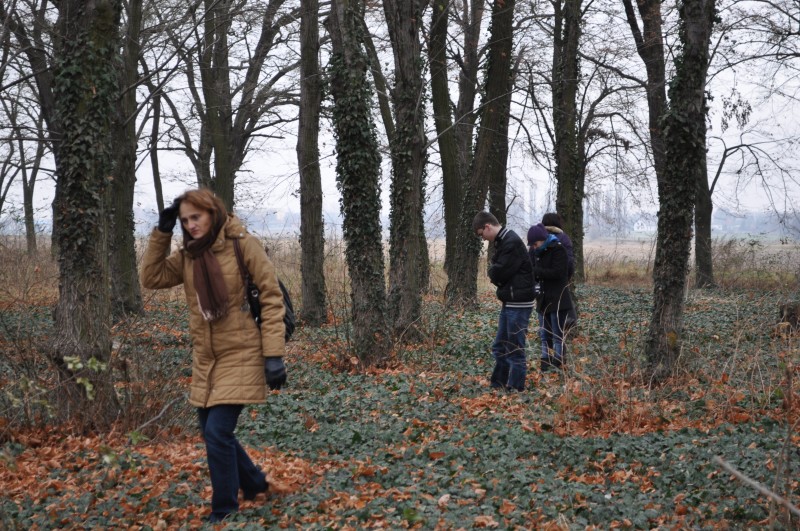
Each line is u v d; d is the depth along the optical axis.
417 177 12.67
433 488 5.47
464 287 17.53
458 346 12.24
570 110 15.31
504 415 7.96
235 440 4.99
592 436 6.97
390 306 12.78
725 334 12.39
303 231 15.52
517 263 9.02
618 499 5.27
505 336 9.25
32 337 7.68
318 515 4.91
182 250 4.82
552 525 4.71
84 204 7.18
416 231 12.67
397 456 6.37
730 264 24.34
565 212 15.31
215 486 4.81
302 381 10.24
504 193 22.19
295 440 7.13
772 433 6.48
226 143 22.11
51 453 6.54
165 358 8.20
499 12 17.48
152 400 7.24
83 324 7.08
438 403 8.55
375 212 11.25
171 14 17.05
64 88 7.18
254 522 4.71
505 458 6.21
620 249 33.47
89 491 5.61
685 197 8.85
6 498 5.49
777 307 14.38
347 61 11.18
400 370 10.76
